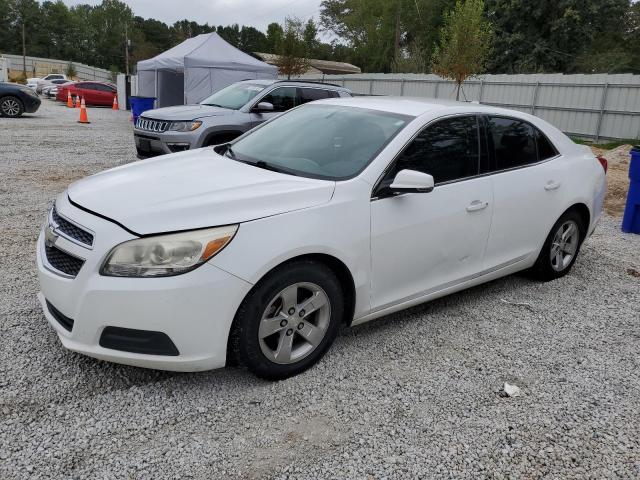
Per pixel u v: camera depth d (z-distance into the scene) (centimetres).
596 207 507
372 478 243
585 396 315
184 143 845
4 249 508
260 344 295
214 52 1788
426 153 369
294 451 257
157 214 278
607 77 1823
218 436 264
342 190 324
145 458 247
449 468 252
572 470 255
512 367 343
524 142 445
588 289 483
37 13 9875
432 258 370
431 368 337
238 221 282
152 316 266
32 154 1092
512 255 436
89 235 280
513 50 3409
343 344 360
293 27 2802
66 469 237
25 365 312
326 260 316
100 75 7906
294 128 413
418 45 3192
